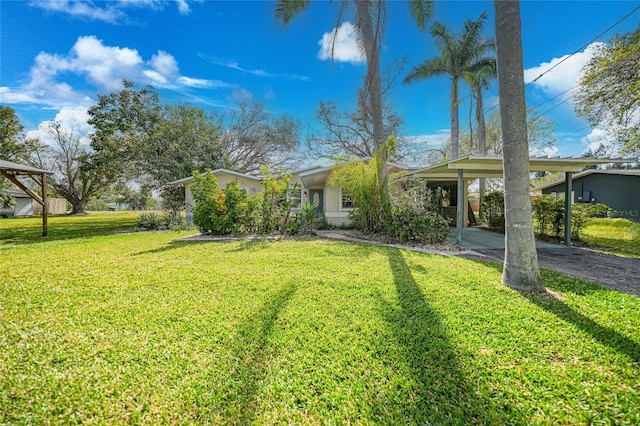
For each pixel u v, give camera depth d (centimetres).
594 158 701
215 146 2042
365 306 347
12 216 2598
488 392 197
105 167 1789
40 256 672
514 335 271
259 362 235
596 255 664
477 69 1432
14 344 264
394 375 216
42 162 2586
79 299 379
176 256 658
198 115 2002
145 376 218
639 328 279
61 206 3316
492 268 519
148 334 282
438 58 1475
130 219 2102
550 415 177
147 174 1797
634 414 175
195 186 1016
